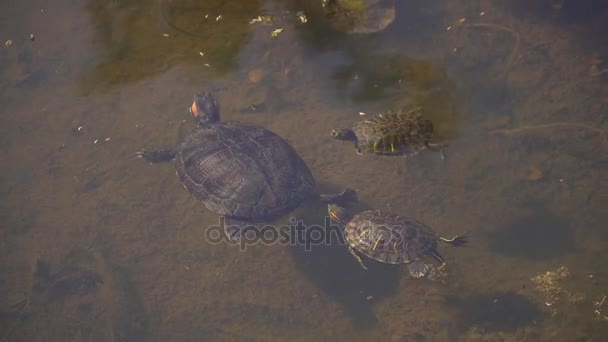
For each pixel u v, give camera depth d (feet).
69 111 11.09
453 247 10.74
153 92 11.13
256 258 10.70
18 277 10.60
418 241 10.47
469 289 10.62
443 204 10.84
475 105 11.13
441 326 10.50
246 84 11.17
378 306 10.59
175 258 10.68
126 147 10.96
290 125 11.03
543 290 10.57
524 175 10.94
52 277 10.60
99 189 10.85
